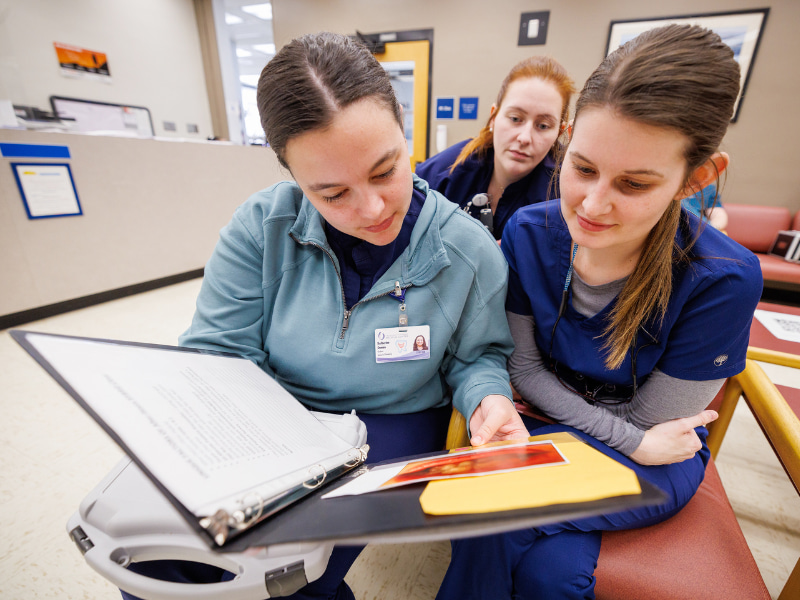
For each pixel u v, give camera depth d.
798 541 1.04
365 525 0.32
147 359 0.50
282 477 0.39
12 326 2.19
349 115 0.46
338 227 0.59
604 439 0.68
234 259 0.72
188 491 0.33
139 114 4.24
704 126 0.43
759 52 2.88
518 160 1.28
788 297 2.82
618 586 0.58
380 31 3.86
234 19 6.02
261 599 0.42
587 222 0.54
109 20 3.88
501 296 0.75
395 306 0.71
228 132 5.09
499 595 0.65
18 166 2.12
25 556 0.98
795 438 0.69
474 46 3.59
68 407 1.53
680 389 0.66
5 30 3.27
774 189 3.05
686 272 0.61
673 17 3.02
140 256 2.78
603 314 0.69
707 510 0.70
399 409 0.78
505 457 0.44
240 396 0.51
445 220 0.72
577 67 3.35
